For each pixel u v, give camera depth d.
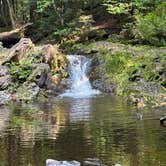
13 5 40.47
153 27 25.86
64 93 21.25
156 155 9.16
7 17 40.69
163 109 15.46
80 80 23.05
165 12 26.70
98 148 9.85
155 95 17.88
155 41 25.59
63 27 32.41
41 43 32.25
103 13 32.97
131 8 30.36
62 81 22.30
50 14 33.78
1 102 18.55
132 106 16.41
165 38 26.00
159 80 19.48
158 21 25.86
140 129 11.89
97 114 14.70
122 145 10.08
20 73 20.98
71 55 24.88
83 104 17.42
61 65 23.12
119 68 21.70
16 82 20.67
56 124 13.02
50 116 14.62
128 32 27.33
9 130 12.21
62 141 10.64
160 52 22.80
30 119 14.10
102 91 21.28
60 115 14.75
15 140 10.85
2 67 21.62
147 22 26.14
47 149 9.86
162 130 11.69
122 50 23.53
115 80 21.06
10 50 23.70
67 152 9.56
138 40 26.38
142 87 19.08
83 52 25.56
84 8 33.75
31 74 21.00
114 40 27.36
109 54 22.95
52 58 22.95
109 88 21.02
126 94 19.00
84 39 29.08
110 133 11.45
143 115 14.23
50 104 17.83
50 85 21.47
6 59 22.39
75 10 33.06
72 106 16.97
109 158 9.01
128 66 21.09
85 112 15.24
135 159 8.88
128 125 12.52
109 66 22.23
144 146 9.95
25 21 40.97
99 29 30.22
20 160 8.97
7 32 34.97
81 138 10.92
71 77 23.11
